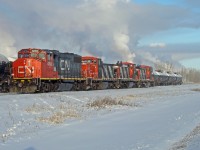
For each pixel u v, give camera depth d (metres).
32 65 34.44
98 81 50.53
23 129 15.64
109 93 39.25
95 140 13.43
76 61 43.78
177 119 19.97
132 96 38.09
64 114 20.53
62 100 27.50
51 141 13.23
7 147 12.04
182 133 14.68
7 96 26.50
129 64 63.59
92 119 19.75
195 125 17.11
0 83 34.41
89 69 48.78
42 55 35.78
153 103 31.94
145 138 13.61
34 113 20.17
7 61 36.22
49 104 24.58
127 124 17.95
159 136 14.02
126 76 61.25
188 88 67.56
